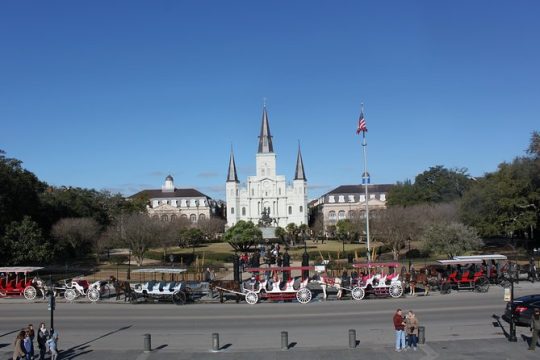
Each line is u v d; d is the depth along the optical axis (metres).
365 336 28.25
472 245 60.91
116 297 43.75
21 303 42.16
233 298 43.34
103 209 114.19
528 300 29.53
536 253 66.25
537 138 67.31
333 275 50.62
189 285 44.75
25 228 64.19
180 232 101.69
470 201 74.38
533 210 70.12
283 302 40.94
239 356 24.61
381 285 41.59
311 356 24.28
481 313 33.75
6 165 75.81
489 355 23.56
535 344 24.55
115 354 25.48
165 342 27.94
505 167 76.62
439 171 131.25
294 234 125.12
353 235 121.31
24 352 23.00
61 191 103.38
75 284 44.47
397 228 77.44
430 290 44.78
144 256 86.19
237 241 91.88
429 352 24.39
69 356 25.27
